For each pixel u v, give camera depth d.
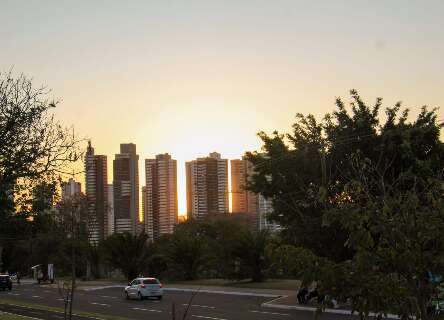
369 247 4.88
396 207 5.01
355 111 26.23
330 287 4.74
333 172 24.45
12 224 10.71
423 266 4.64
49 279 66.88
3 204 10.45
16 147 10.28
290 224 26.38
